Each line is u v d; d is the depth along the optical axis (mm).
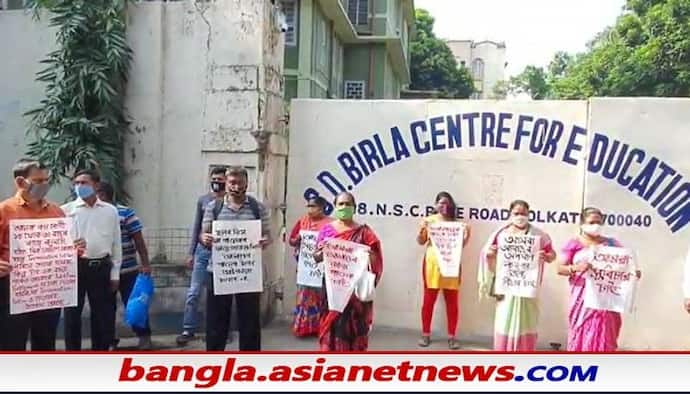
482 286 5945
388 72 31875
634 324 6742
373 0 29578
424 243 6875
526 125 6938
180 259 7484
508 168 6988
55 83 7449
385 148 7254
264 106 7273
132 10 7500
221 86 7320
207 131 7348
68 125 7117
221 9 7312
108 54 7172
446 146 7113
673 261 6703
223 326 5496
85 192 5559
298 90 21203
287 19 21188
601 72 27391
